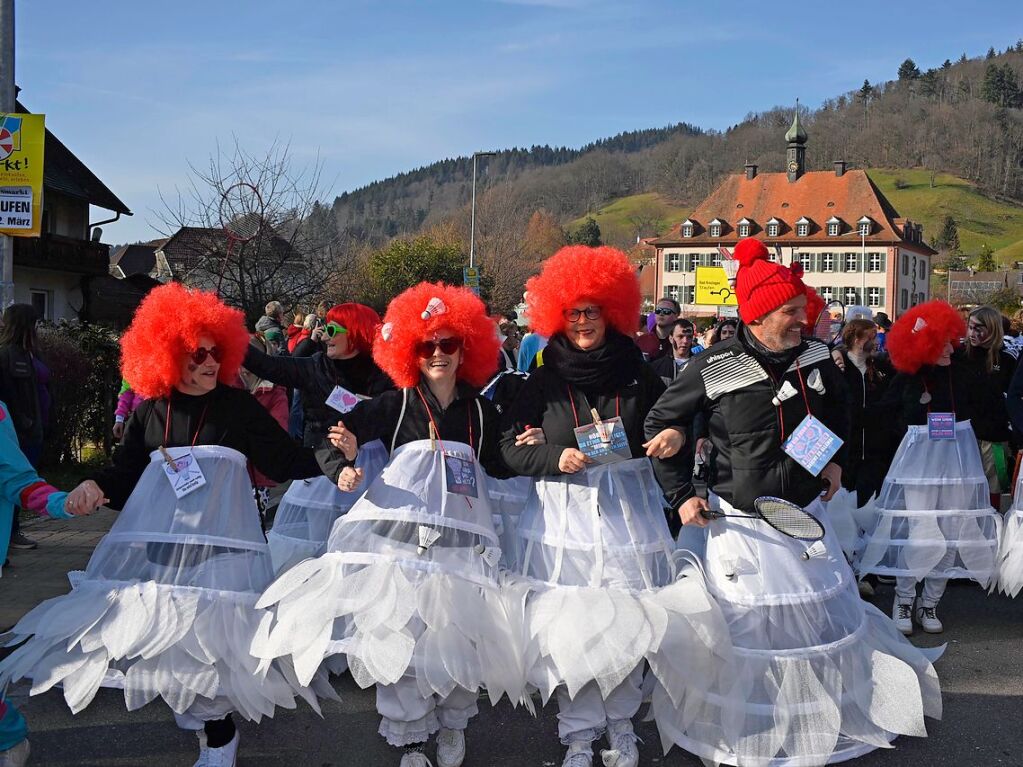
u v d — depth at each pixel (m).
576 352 4.15
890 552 6.06
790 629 3.93
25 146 8.21
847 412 4.16
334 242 20.48
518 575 4.07
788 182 82.75
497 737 4.54
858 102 185.62
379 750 4.37
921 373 6.22
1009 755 4.29
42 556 7.52
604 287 4.09
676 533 7.37
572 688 3.64
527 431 4.05
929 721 4.68
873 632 4.29
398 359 4.07
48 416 7.87
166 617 3.59
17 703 4.84
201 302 4.00
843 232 79.31
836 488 4.23
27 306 7.72
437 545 3.85
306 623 3.67
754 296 3.99
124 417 8.37
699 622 3.83
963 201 160.75
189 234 18.56
